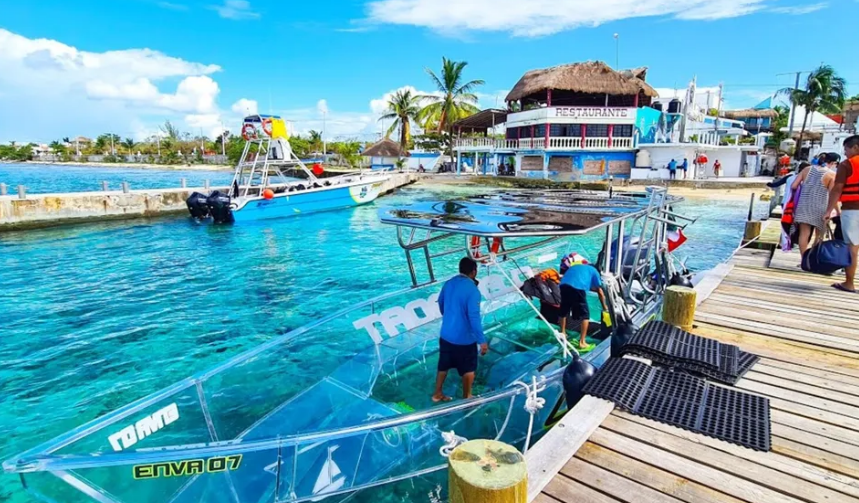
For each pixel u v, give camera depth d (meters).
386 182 28.98
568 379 3.92
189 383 4.39
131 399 5.79
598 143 33.09
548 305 6.18
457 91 46.78
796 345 4.54
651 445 3.04
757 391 3.69
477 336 4.50
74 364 6.71
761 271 7.34
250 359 4.91
